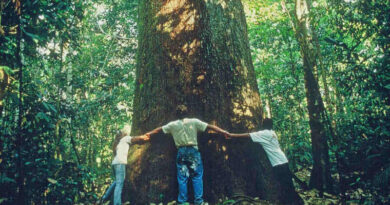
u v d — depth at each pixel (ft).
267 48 33.06
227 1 16.76
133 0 35.06
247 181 14.55
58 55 18.21
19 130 12.82
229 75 15.56
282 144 31.91
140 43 17.01
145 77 16.08
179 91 15.15
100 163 30.68
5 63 13.43
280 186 14.65
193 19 15.81
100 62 32.96
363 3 16.52
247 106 15.60
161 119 15.11
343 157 18.07
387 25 15.72
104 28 36.65
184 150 14.01
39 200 14.60
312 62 17.65
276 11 28.04
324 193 15.61
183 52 15.49
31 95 14.84
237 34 16.55
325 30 24.40
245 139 15.10
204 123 14.32
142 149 15.08
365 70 16.79
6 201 12.88
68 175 16.28
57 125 15.74
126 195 14.97
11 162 13.84
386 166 14.19
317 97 17.17
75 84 26.86
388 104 16.08
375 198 13.78
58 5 15.48
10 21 13.16
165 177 14.46
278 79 33.45
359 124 18.92
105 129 33.42
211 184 14.34
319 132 16.89
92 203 16.70
